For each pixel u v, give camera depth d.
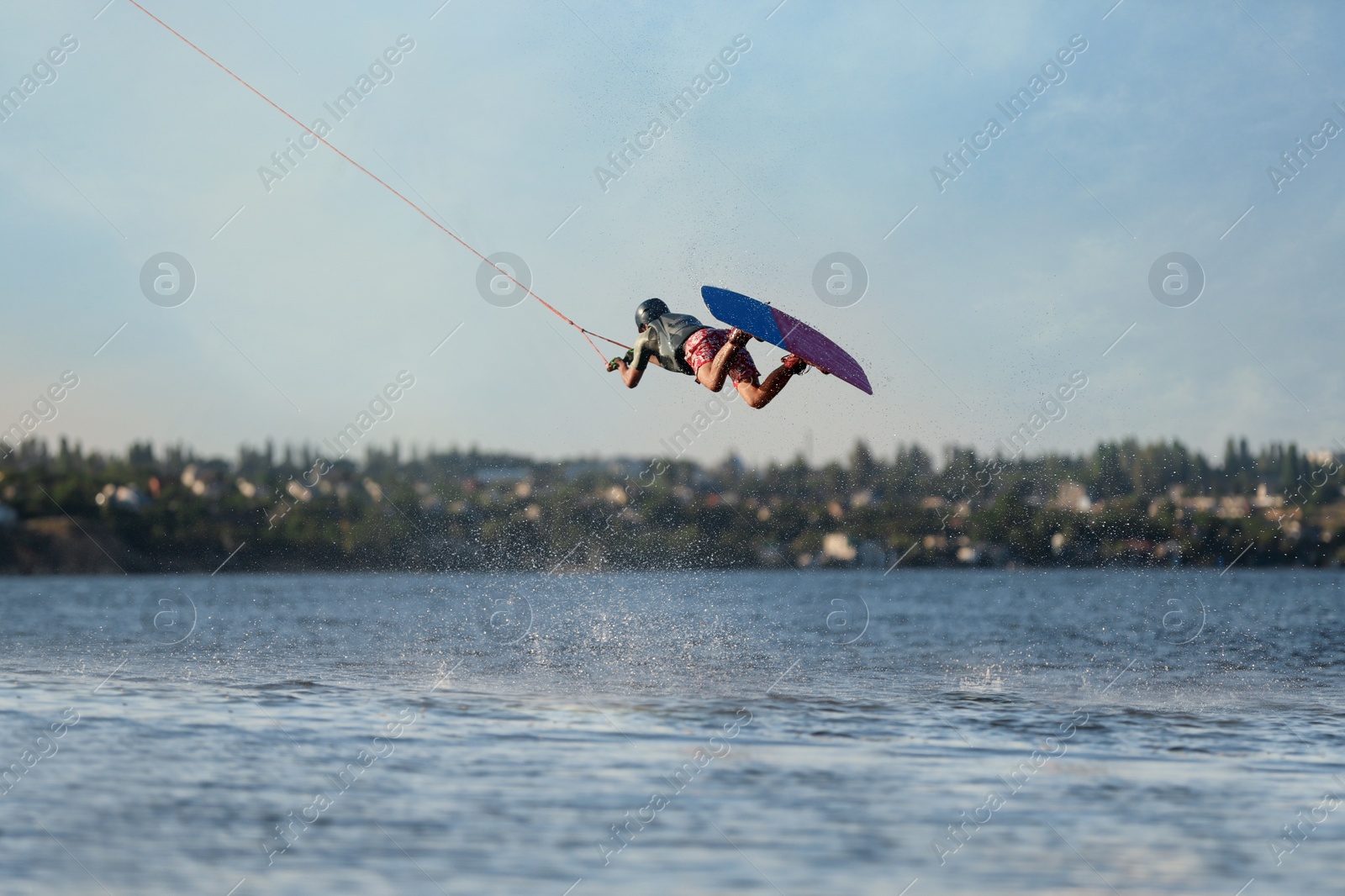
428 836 28.23
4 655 74.19
